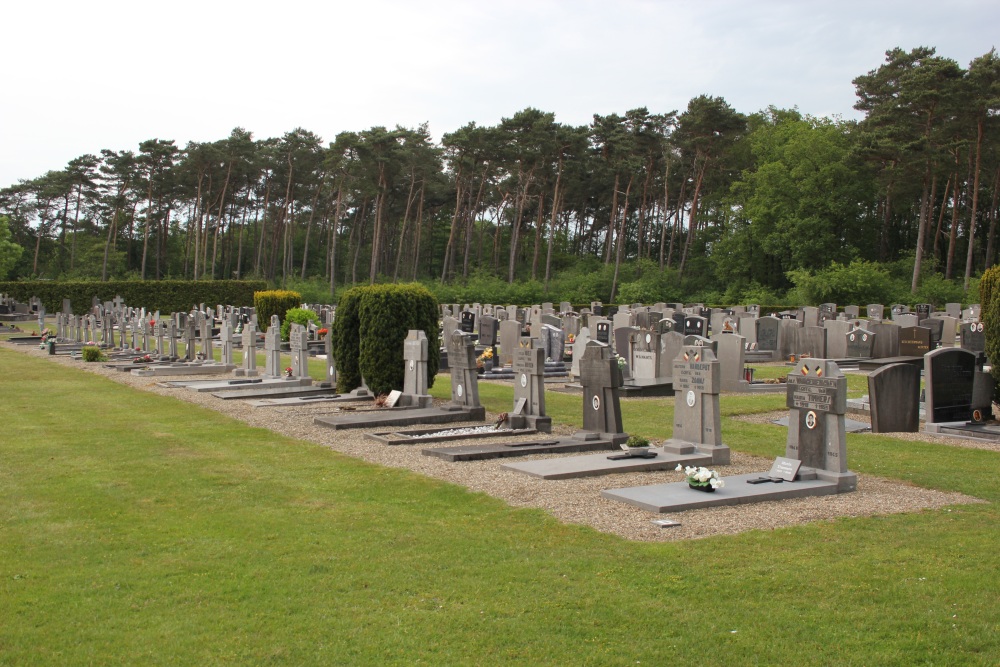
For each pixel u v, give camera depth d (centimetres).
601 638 611
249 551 811
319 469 1205
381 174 7706
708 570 751
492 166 7944
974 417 1552
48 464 1239
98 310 5047
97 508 978
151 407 1878
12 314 5862
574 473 1151
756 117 8806
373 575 740
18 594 698
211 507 984
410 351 1788
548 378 2559
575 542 838
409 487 1087
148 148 8425
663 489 1037
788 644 599
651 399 2053
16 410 1836
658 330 2528
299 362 2252
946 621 637
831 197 6856
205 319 3077
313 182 8862
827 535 862
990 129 5769
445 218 10356
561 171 7462
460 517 938
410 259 10106
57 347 3606
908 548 817
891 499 1029
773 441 1457
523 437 1475
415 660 578
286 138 8431
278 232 9531
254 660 579
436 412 1655
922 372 2508
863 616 646
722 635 614
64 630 627
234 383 2309
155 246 10444
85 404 1933
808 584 714
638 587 709
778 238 6944
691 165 8244
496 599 683
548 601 679
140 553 806
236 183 8869
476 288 7325
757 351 3139
